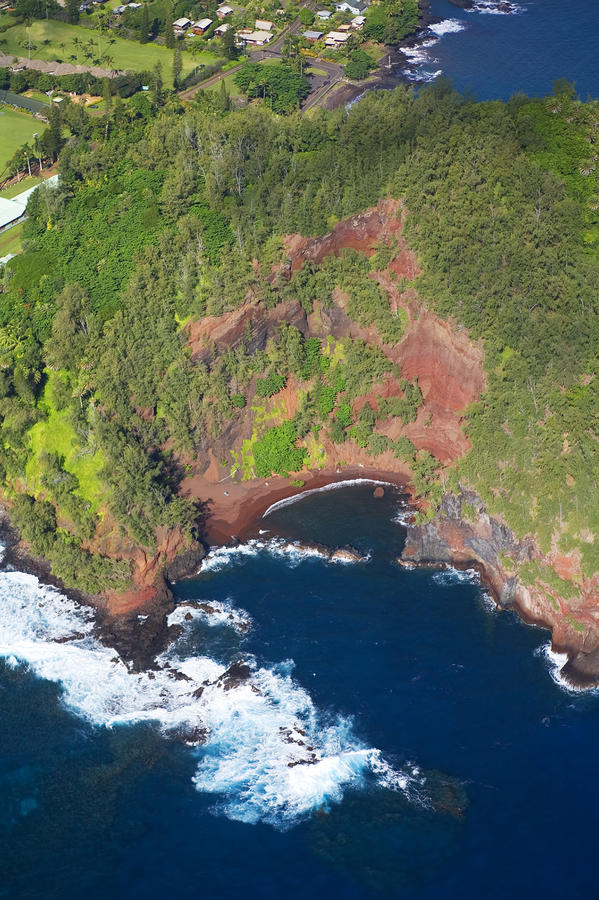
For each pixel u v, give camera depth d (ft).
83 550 567.59
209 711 492.95
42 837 437.99
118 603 548.72
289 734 479.00
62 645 529.45
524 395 577.43
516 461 565.94
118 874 423.23
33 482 595.88
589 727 477.77
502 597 546.67
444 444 620.90
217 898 412.98
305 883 418.31
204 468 626.64
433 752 468.34
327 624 536.01
